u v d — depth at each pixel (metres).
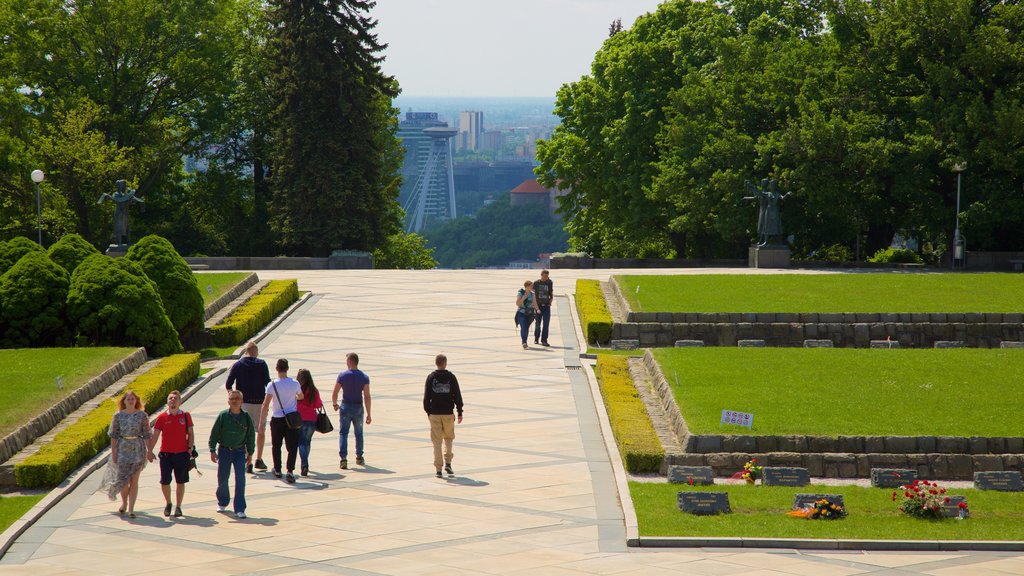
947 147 66.25
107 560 19.95
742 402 30.72
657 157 83.69
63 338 40.25
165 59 84.69
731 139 70.25
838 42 71.19
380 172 86.19
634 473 27.06
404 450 28.58
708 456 27.16
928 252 77.81
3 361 35.09
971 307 46.81
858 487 25.67
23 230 78.81
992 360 36.59
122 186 65.06
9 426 27.52
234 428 22.69
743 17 82.25
